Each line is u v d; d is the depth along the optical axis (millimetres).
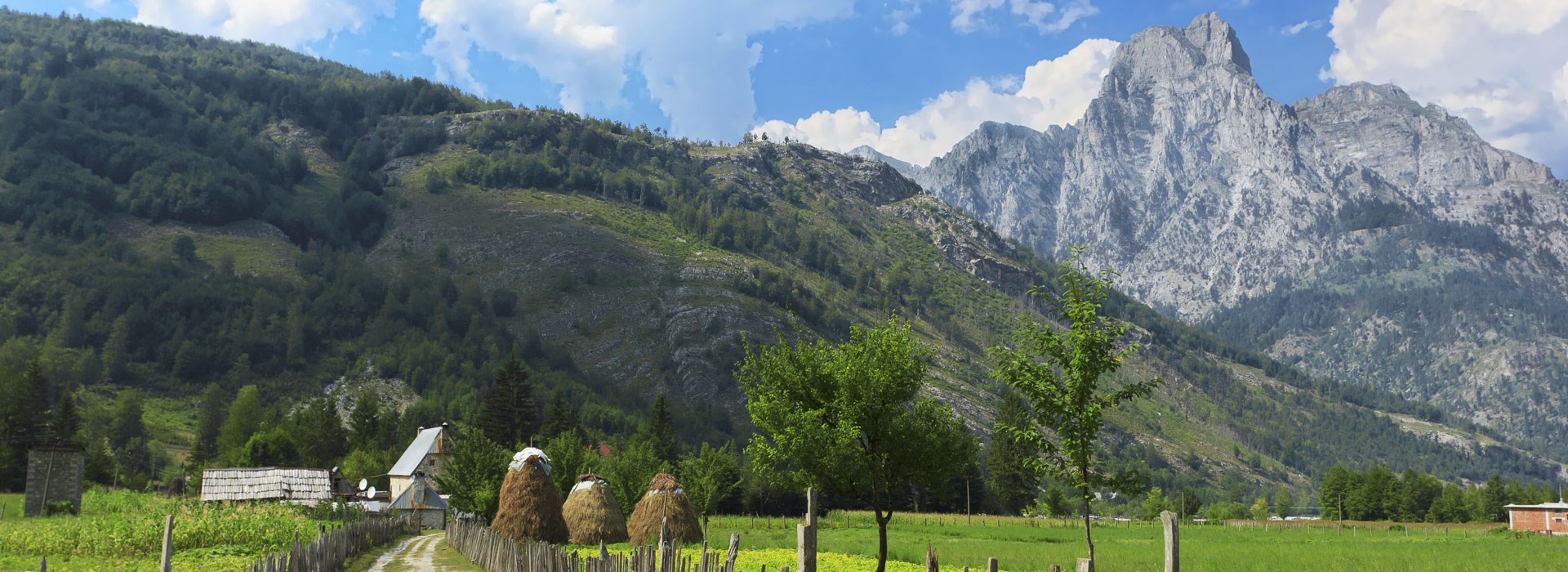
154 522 41344
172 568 34188
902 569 43312
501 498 59312
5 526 45469
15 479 116375
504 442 150875
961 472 33125
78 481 67000
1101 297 23562
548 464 60500
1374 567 47688
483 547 43562
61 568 33875
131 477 147500
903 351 31562
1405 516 158500
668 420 152625
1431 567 47375
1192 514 170875
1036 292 24641
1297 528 104312
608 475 80375
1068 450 23156
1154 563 49094
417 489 90375
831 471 30625
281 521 46938
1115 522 116562
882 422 31422
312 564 32844
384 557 49062
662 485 61312
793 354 32594
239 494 81438
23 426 132875
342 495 102500
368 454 152125
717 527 91688
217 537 41750
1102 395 23719
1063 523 107562
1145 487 23281
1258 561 50719
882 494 32719
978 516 120875
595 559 29219
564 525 59781
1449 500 154750
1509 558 52531
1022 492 141250
